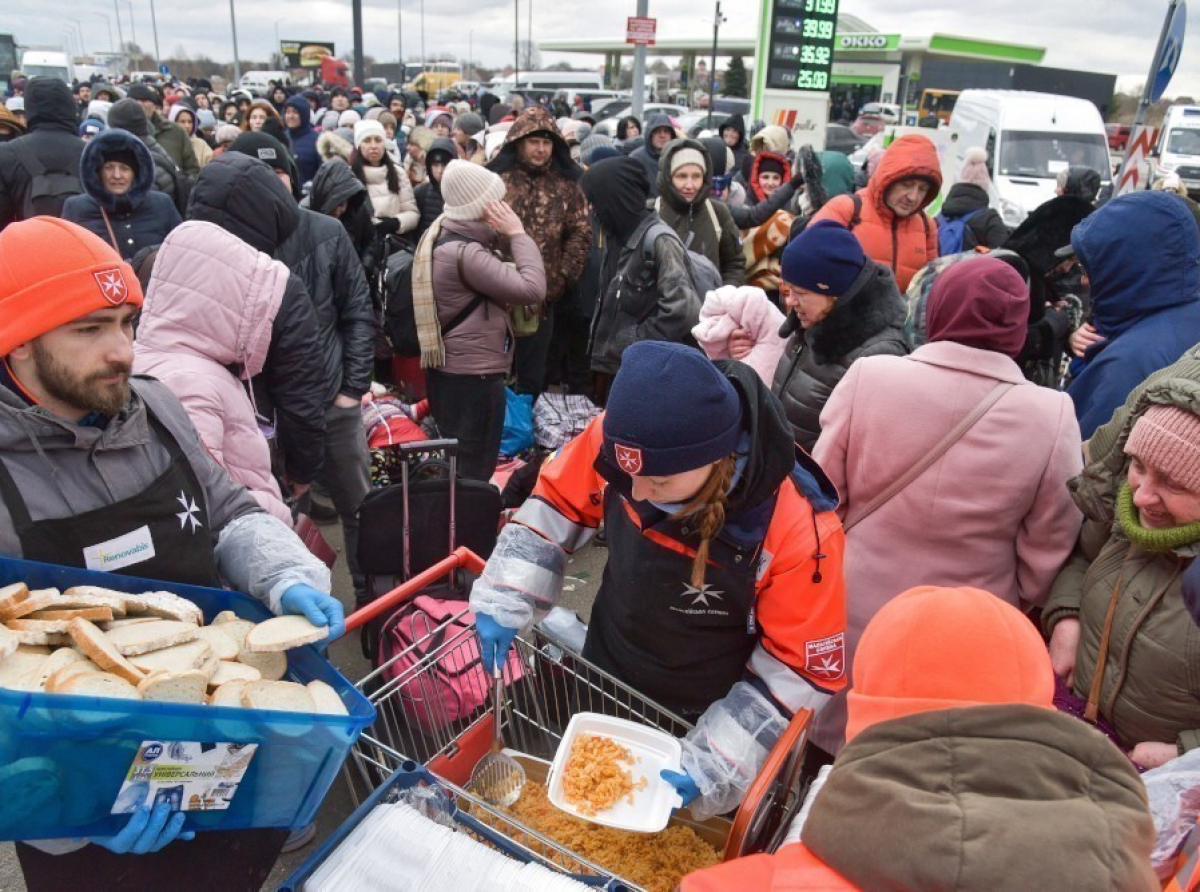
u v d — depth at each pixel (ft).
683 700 6.97
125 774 4.68
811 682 6.28
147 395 6.42
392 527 10.89
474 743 7.22
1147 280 8.90
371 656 10.42
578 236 18.94
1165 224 8.80
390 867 5.05
